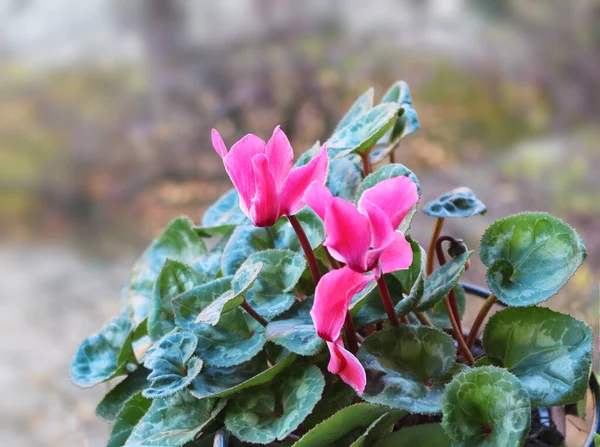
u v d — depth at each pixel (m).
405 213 0.45
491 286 0.52
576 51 1.89
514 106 1.85
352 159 0.59
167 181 1.89
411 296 0.52
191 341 0.51
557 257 0.52
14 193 2.00
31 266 1.80
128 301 0.62
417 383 0.49
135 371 0.58
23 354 1.47
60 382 1.38
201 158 1.84
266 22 1.92
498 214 1.36
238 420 0.51
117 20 2.05
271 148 0.47
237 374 0.52
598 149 1.63
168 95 1.87
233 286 0.50
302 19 1.93
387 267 0.46
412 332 0.50
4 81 2.10
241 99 1.76
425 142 1.71
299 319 0.52
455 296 0.59
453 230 1.21
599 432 0.51
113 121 1.98
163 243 0.64
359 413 0.48
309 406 0.49
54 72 2.12
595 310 0.72
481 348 0.58
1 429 1.23
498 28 2.00
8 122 2.07
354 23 1.96
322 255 0.57
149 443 0.50
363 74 1.82
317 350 0.48
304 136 1.73
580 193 1.42
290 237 0.57
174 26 1.97
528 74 1.89
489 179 1.54
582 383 0.49
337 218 0.43
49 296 1.66
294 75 1.78
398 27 1.98
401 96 0.60
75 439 1.16
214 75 1.83
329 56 1.83
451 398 0.47
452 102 1.83
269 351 0.53
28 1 2.13
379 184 0.44
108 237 1.86
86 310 1.62
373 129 0.55
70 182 1.97
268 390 0.51
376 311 0.54
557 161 1.56
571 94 1.86
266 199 0.47
